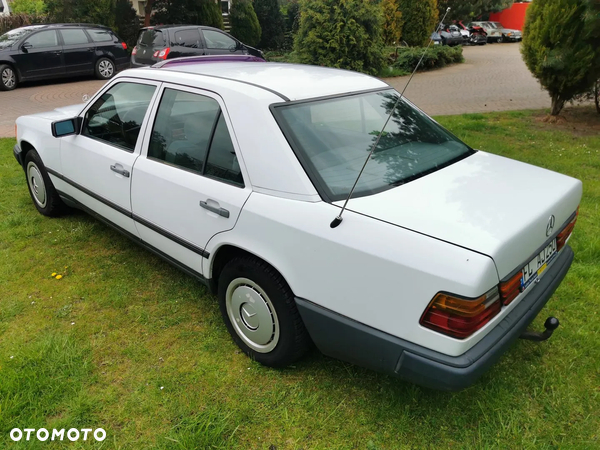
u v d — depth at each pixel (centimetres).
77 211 504
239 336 290
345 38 1209
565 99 915
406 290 202
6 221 472
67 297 353
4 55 1261
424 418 246
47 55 1335
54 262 402
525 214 223
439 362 199
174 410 252
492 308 200
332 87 298
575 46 836
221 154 276
